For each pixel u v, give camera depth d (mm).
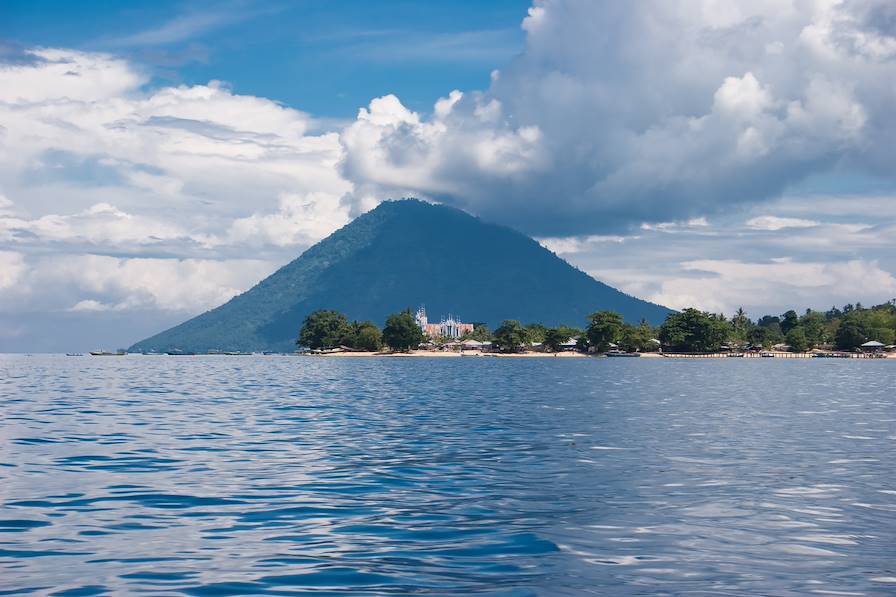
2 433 38812
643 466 28484
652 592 13766
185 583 14281
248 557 16109
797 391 82125
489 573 14938
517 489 23844
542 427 42875
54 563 15633
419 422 45969
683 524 19109
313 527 18844
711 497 22547
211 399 67062
